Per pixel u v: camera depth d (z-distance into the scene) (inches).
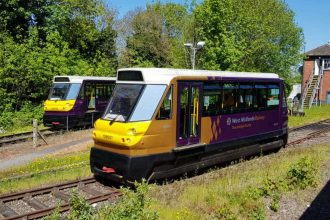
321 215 357.4
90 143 754.2
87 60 1488.7
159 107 438.3
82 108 927.0
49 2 1376.7
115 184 459.8
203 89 494.9
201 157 512.1
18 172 536.4
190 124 479.5
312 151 623.8
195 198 396.8
